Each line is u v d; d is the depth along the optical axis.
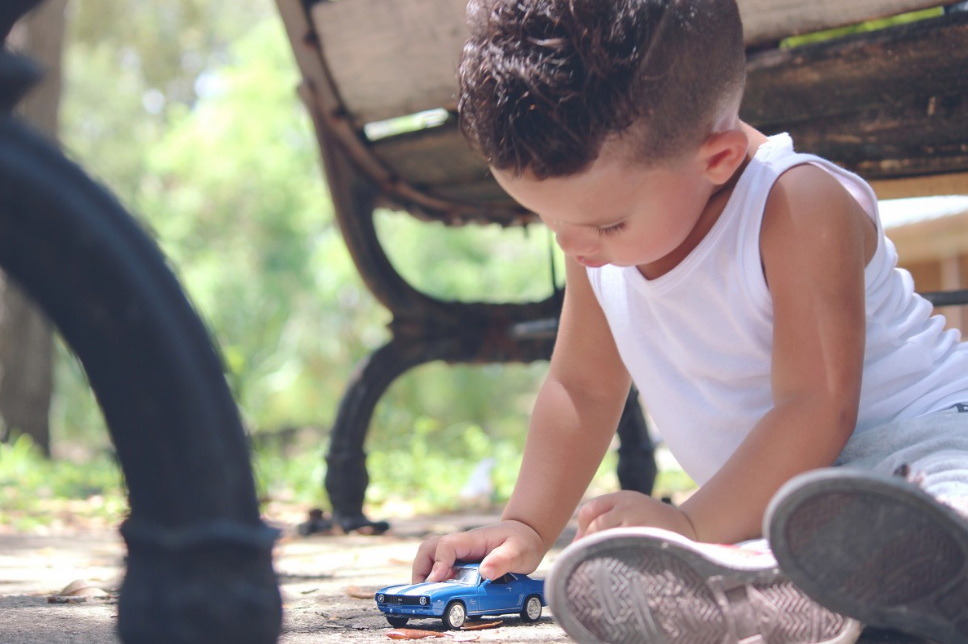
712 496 1.02
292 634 1.19
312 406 13.67
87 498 4.52
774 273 1.15
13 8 0.61
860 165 1.94
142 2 17.31
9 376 7.29
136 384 0.61
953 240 4.66
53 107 6.99
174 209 14.70
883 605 0.79
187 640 0.62
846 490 0.75
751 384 1.25
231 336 13.37
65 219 0.59
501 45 1.03
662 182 1.05
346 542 2.58
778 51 1.87
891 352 1.21
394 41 2.33
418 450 6.05
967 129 1.75
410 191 2.67
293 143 14.24
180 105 18.19
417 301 2.75
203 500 0.62
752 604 0.85
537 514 1.31
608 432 1.39
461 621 1.20
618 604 0.84
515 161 1.01
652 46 1.00
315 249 14.52
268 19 14.81
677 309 1.25
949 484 0.98
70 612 1.42
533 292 14.11
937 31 1.68
